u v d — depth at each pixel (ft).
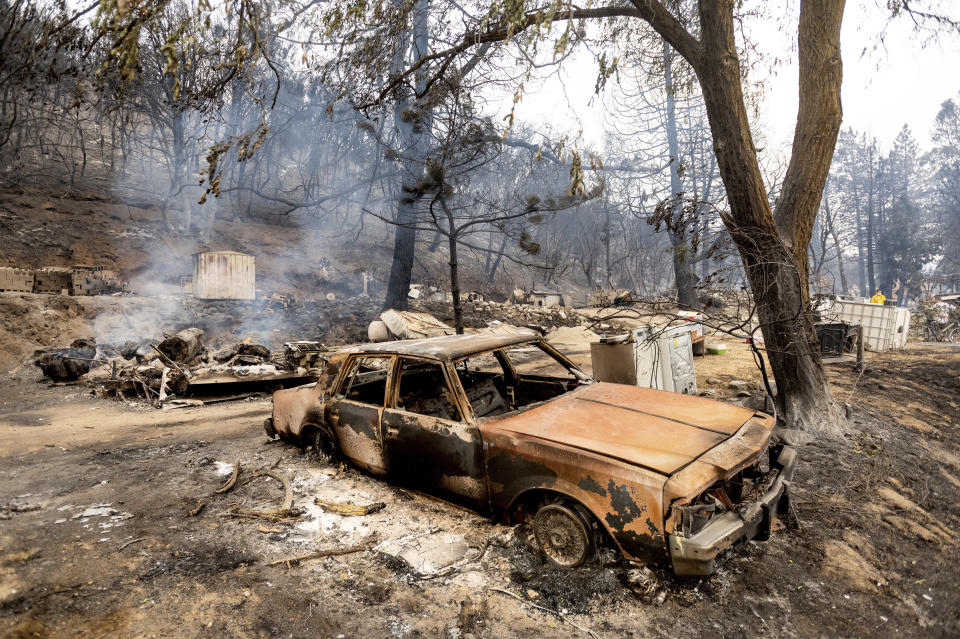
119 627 8.74
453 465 12.12
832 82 20.94
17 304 46.98
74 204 83.10
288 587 10.03
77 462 17.95
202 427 23.44
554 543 10.63
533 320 77.92
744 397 25.55
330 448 16.20
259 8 15.70
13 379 38.19
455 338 15.03
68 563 10.79
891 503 14.71
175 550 11.38
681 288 83.10
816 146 21.11
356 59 26.04
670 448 10.26
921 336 65.82
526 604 9.48
